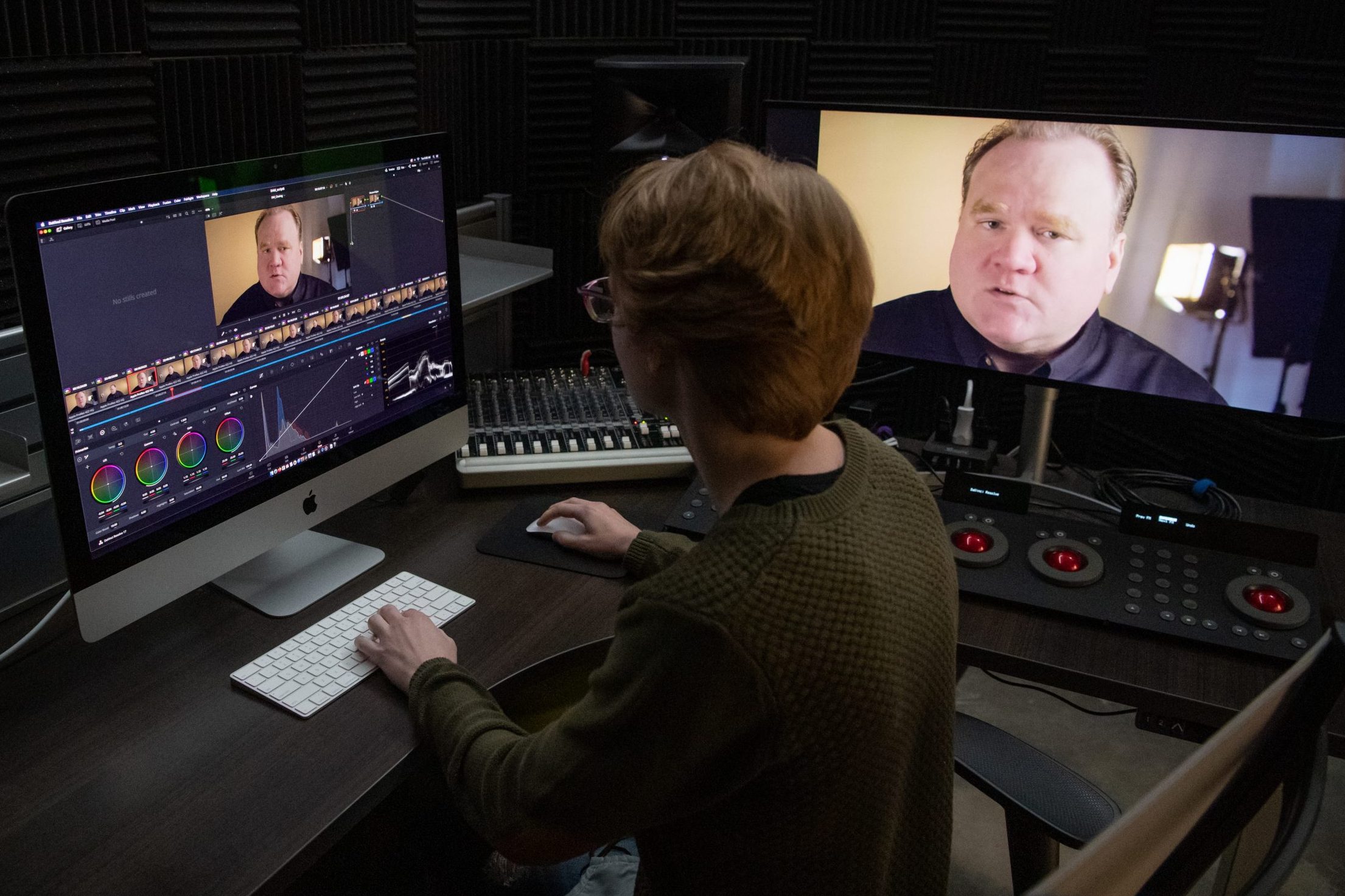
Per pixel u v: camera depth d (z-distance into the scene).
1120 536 1.51
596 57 2.21
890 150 1.63
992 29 2.38
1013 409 2.57
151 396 1.17
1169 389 1.60
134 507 1.17
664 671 0.75
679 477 1.73
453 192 1.53
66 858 0.96
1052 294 1.61
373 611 1.33
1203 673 1.29
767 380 0.76
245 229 1.23
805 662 0.74
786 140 1.70
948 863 0.96
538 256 2.00
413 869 1.78
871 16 2.31
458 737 1.01
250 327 1.26
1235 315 1.53
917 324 1.71
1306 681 0.75
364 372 1.44
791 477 0.81
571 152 2.27
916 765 0.88
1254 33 2.31
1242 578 1.42
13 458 1.21
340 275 1.37
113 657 1.26
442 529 1.57
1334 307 1.47
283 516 1.35
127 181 1.10
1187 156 1.49
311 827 1.00
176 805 1.03
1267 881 0.63
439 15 2.00
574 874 1.62
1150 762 2.29
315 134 1.83
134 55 1.52
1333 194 1.43
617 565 1.48
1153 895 0.67
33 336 1.04
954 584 0.88
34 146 1.43
